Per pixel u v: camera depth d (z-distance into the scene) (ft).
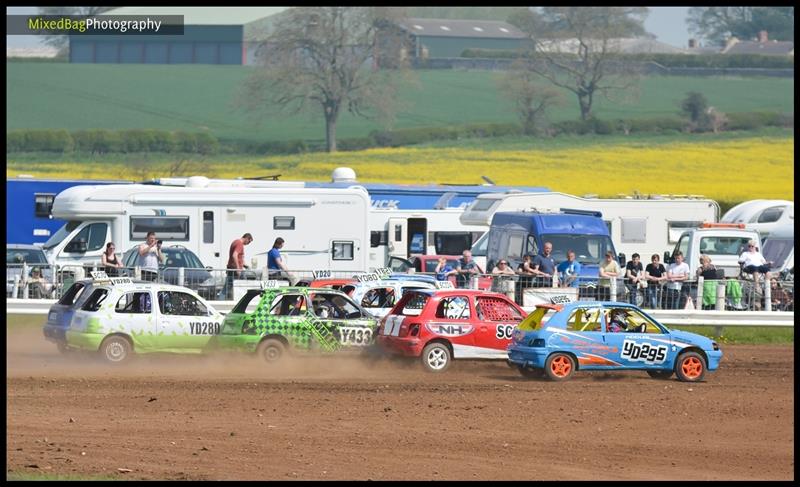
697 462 151.64
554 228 338.75
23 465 135.03
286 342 228.22
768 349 279.28
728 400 197.26
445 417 176.14
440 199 435.12
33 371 217.56
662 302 294.46
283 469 138.51
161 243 334.03
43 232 419.95
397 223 408.26
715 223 380.17
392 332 227.40
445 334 225.15
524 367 220.02
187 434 158.20
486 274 291.99
